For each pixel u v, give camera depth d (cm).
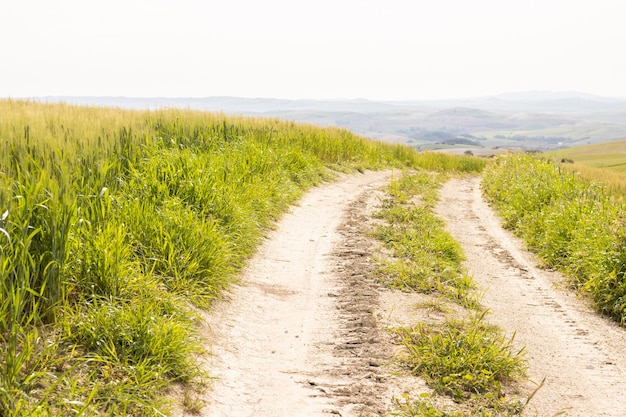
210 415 446
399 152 3278
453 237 1366
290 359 589
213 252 752
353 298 791
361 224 1311
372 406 484
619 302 840
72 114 1235
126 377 436
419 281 891
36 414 353
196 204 941
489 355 579
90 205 648
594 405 535
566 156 14025
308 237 1154
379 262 985
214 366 535
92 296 523
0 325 436
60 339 457
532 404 520
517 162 2528
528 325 784
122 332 480
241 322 672
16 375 385
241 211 1011
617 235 981
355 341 638
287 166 1734
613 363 661
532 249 1298
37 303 463
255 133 1922
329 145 2397
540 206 1574
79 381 423
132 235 698
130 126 1138
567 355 677
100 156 830
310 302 778
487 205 1986
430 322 715
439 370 557
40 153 677
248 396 494
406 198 1780
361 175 2300
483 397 517
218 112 2159
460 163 3788
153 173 945
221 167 1200
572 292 976
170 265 678
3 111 1116
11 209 490
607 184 2227
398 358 587
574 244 1122
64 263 516
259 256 968
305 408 476
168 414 420
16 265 469
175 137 1417
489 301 880
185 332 534
